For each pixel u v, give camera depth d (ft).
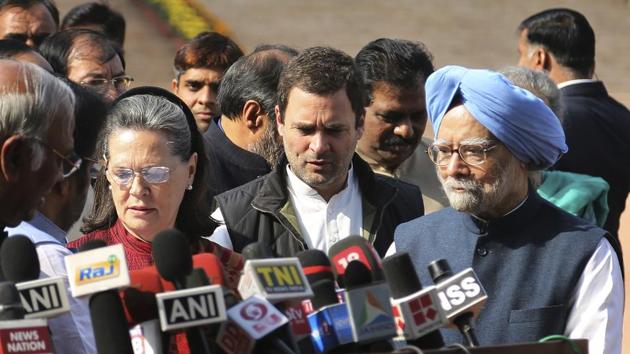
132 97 32.24
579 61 54.70
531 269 30.89
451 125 30.83
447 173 31.01
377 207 37.45
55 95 23.86
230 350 20.63
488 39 200.75
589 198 40.09
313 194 36.70
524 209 31.50
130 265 31.81
